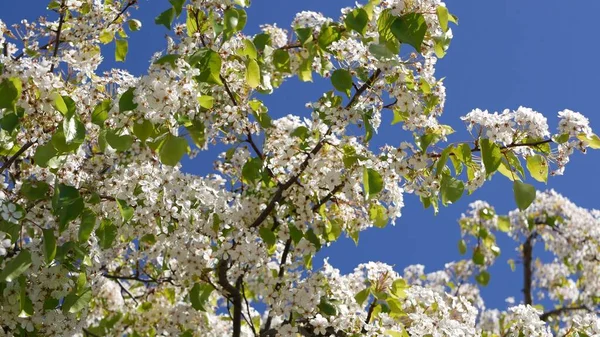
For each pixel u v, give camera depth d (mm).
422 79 4863
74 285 4633
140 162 5086
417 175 4887
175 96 4191
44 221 4617
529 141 4457
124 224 5066
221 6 4641
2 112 4301
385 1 4648
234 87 5172
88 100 4711
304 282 5176
